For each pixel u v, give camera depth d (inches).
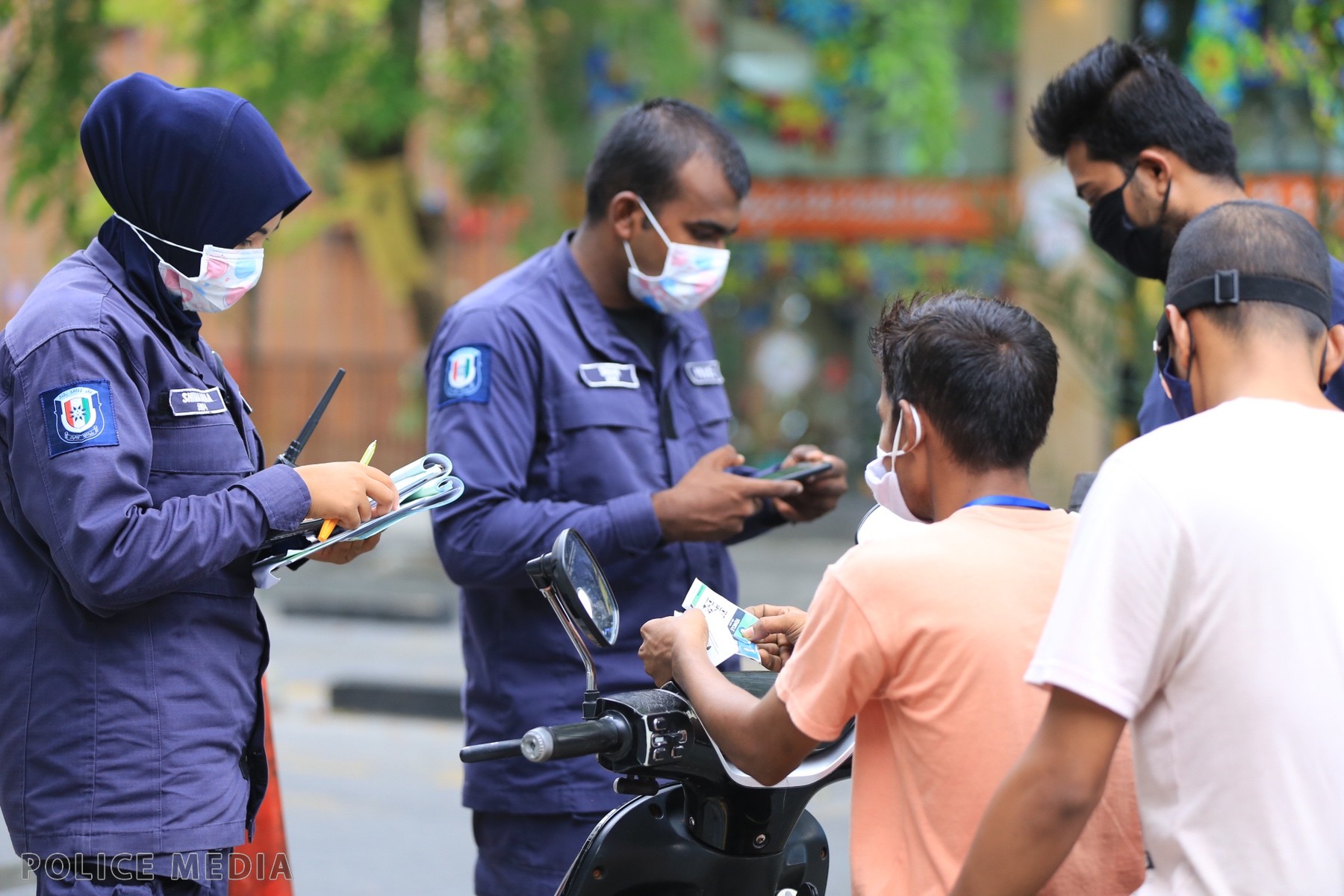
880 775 131.0
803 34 999.0
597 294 202.5
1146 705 114.0
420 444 1171.3
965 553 126.6
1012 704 123.1
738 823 147.2
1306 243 122.6
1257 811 108.6
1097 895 126.8
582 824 185.9
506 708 190.5
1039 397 132.1
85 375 143.1
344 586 821.2
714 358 215.6
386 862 353.4
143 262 155.7
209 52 696.4
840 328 1217.4
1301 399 119.5
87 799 144.3
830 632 126.5
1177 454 113.3
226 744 152.6
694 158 194.2
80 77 636.7
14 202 658.2
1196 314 123.9
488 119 749.9
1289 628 108.9
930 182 1051.3
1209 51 482.6
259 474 151.3
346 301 1214.3
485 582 186.2
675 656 141.3
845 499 1119.0
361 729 501.4
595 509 185.0
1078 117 182.2
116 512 140.0
